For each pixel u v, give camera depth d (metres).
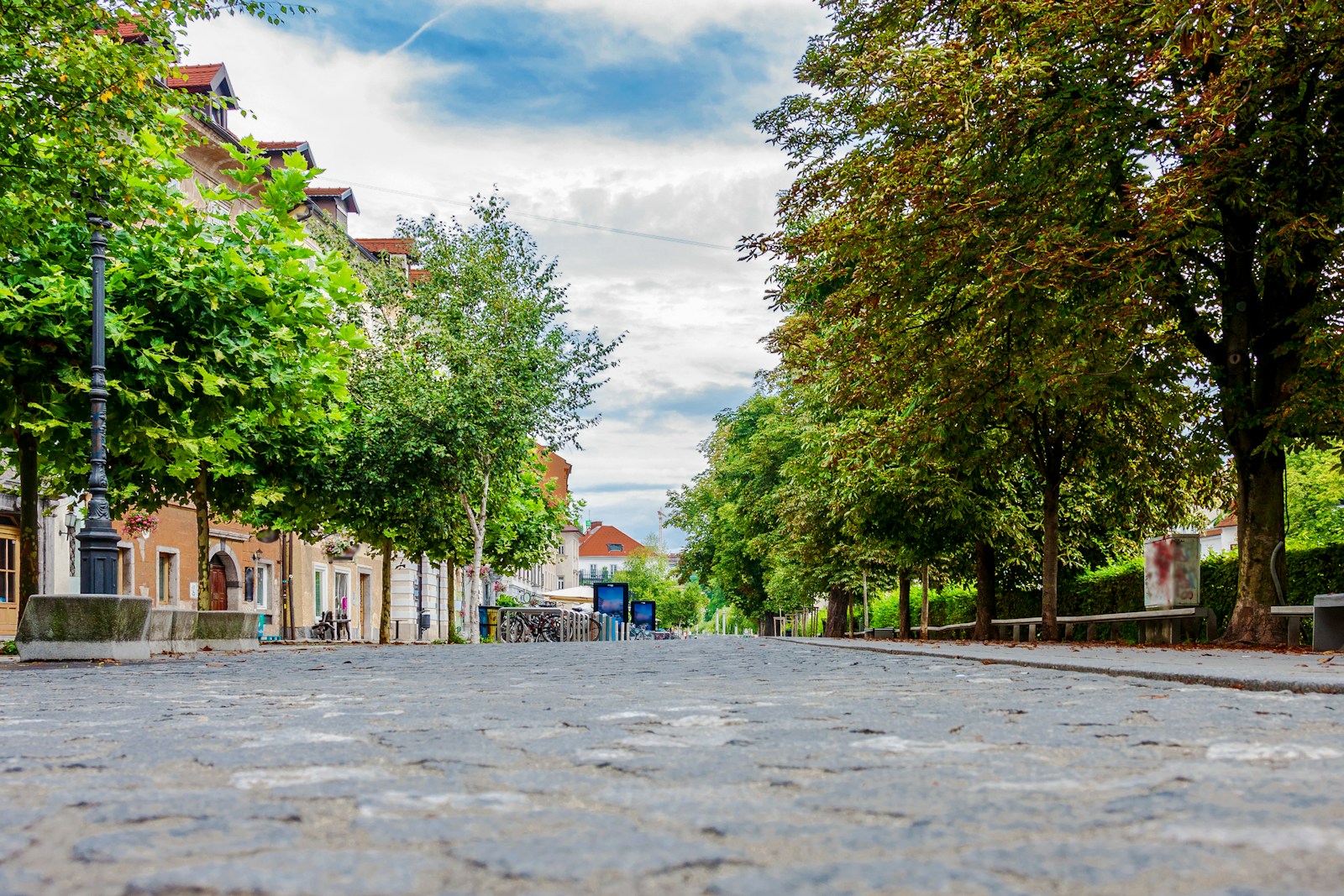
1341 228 14.78
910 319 17.55
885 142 16.41
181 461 16.39
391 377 29.05
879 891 2.06
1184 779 3.35
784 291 18.16
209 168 33.84
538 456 34.59
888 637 36.50
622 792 3.28
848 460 21.67
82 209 14.83
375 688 8.49
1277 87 14.24
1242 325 16.14
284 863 2.33
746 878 2.16
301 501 27.12
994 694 7.00
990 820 2.76
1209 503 21.84
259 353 16.14
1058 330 16.06
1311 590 17.62
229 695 7.88
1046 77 14.83
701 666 11.72
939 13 17.61
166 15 14.72
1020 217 15.08
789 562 37.75
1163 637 18.42
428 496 29.44
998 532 24.14
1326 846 2.35
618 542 190.75
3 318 14.41
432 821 2.80
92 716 6.25
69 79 13.83
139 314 15.27
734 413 53.41
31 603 14.42
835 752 4.16
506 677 9.87
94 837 2.66
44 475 21.27
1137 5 14.20
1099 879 2.11
